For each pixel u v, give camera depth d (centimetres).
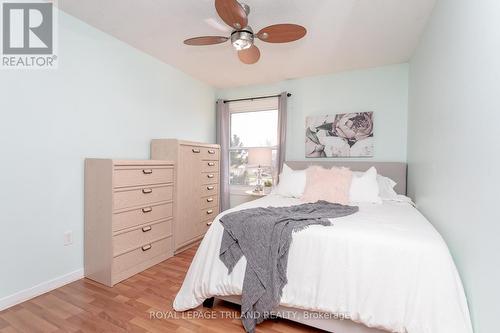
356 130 345
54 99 212
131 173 233
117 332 156
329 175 280
